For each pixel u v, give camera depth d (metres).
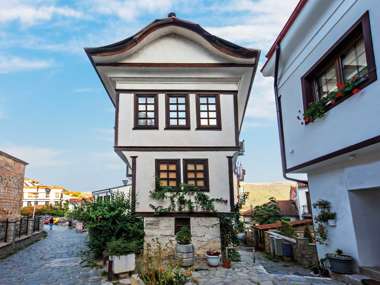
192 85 11.03
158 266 6.19
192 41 11.34
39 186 55.28
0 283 8.34
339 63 6.30
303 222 14.84
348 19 5.72
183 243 9.30
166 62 11.11
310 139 7.14
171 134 10.63
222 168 10.52
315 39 6.94
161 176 10.38
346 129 5.71
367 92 5.12
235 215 10.28
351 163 6.33
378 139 4.84
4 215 17.44
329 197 7.16
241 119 14.48
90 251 12.32
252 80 11.58
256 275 7.86
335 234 6.91
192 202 10.15
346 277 6.06
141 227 10.09
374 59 4.97
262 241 14.64
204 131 10.73
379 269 5.82
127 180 19.56
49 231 26.53
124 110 10.68
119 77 10.84
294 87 8.04
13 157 18.47
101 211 9.93
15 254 13.46
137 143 10.50
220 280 7.38
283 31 8.02
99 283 7.95
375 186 5.58
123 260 8.29
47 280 8.52
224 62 11.02
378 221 6.35
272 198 21.11
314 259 9.27
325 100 6.32
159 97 10.87
